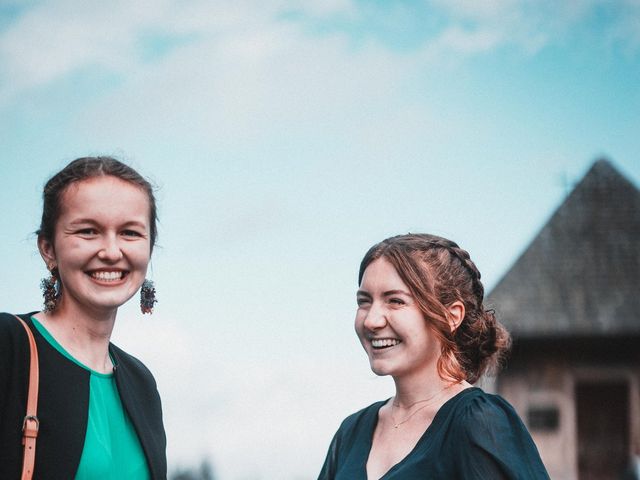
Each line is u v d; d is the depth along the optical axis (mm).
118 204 3529
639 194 19250
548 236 18500
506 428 3398
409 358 3596
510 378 16797
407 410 3641
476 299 3727
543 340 16812
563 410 16594
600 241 18406
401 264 3621
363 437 3697
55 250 3572
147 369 3900
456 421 3416
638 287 17422
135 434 3643
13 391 3389
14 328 3467
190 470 20500
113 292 3539
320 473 3822
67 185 3533
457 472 3357
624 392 17297
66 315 3572
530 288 17531
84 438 3432
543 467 3406
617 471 17062
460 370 3596
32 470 3328
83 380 3510
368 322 3631
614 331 16531
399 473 3422
